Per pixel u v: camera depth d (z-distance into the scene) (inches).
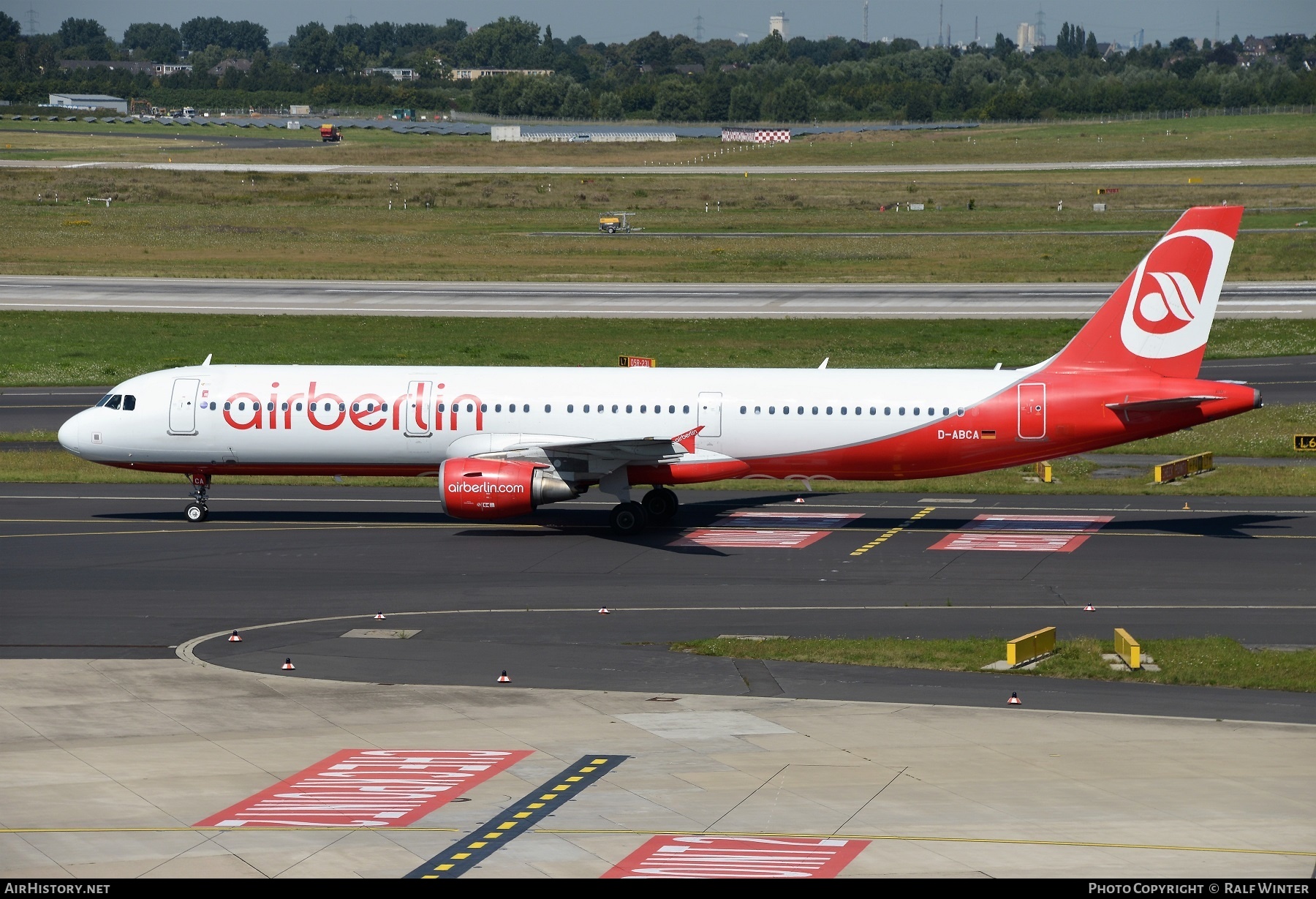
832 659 5575.8
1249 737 4549.7
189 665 5482.3
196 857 3614.7
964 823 3828.7
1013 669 5438.0
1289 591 6771.7
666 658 5629.9
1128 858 3585.1
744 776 4200.3
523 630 6092.5
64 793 4052.7
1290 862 3553.2
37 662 5502.0
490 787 4119.1
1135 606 6515.8
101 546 7844.5
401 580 7066.9
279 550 7770.7
